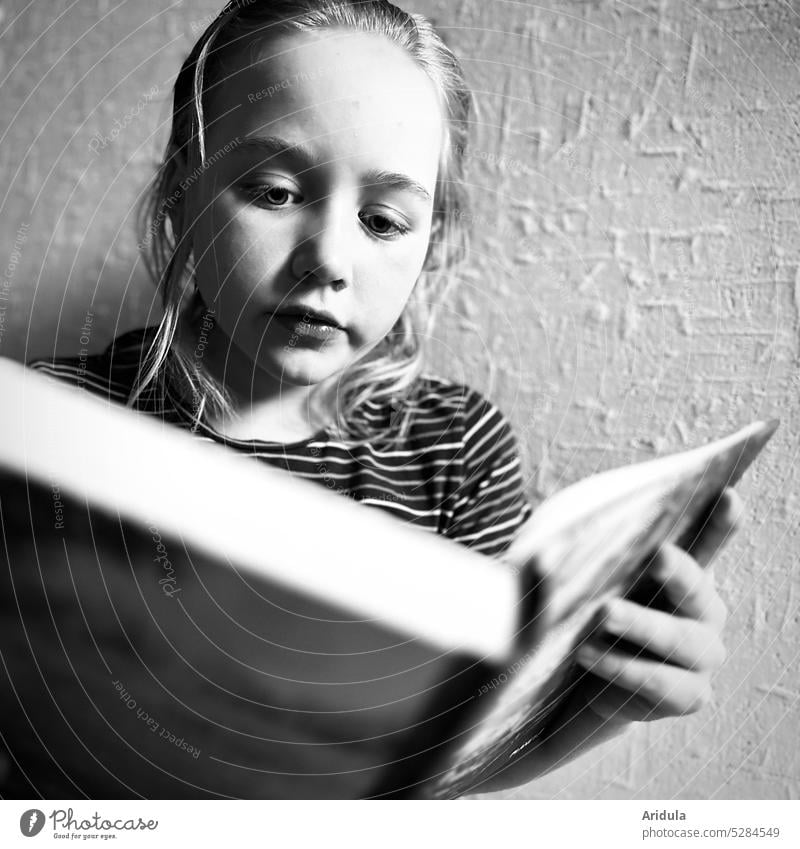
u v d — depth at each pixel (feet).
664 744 2.01
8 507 1.54
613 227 2.13
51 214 2.17
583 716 1.69
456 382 2.23
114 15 2.16
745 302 2.07
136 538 1.53
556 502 1.64
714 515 1.67
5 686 1.51
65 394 1.65
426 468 2.14
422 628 1.51
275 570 1.52
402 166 1.75
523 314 2.18
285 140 1.69
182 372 1.99
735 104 2.08
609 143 2.12
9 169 2.17
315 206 1.73
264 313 1.79
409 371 2.24
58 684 1.51
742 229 2.07
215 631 1.50
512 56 2.13
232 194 1.74
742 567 2.03
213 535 1.53
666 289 2.11
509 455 2.16
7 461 1.56
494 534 2.06
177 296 2.01
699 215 2.09
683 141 2.10
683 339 2.10
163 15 2.16
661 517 1.65
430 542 1.57
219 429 1.99
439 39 2.02
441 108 1.94
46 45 2.17
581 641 1.62
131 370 2.04
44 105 2.17
